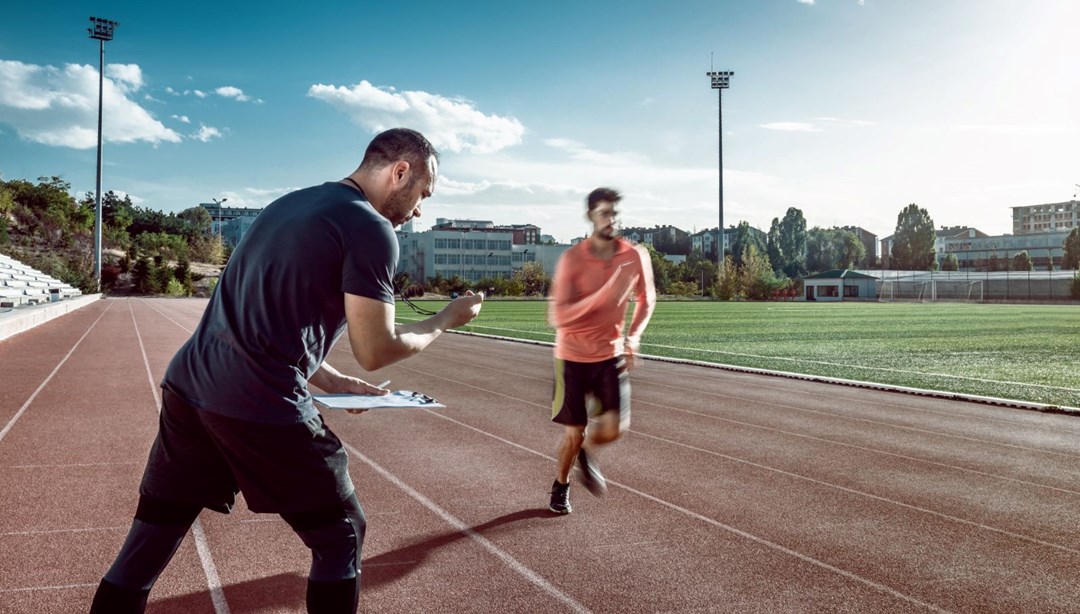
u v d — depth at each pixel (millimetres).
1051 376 11266
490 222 134875
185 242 92688
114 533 3594
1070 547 3645
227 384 1733
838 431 6652
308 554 3361
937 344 17672
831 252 136625
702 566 3299
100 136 49562
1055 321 29625
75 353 12625
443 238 107000
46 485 4469
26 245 57312
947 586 3125
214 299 1857
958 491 4684
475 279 108812
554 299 4055
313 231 1760
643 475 4992
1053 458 5645
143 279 61156
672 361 12812
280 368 1771
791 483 4812
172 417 1825
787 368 11852
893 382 10117
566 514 4059
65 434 6008
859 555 3486
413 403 2102
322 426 1896
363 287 1770
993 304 57844
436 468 5098
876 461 5484
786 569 3283
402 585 3012
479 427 6648
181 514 1873
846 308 47438
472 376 10641
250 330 1746
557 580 3098
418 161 2029
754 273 72312
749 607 2861
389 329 1805
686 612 2799
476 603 2846
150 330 18656
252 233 1831
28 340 15062
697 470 5145
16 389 8453
